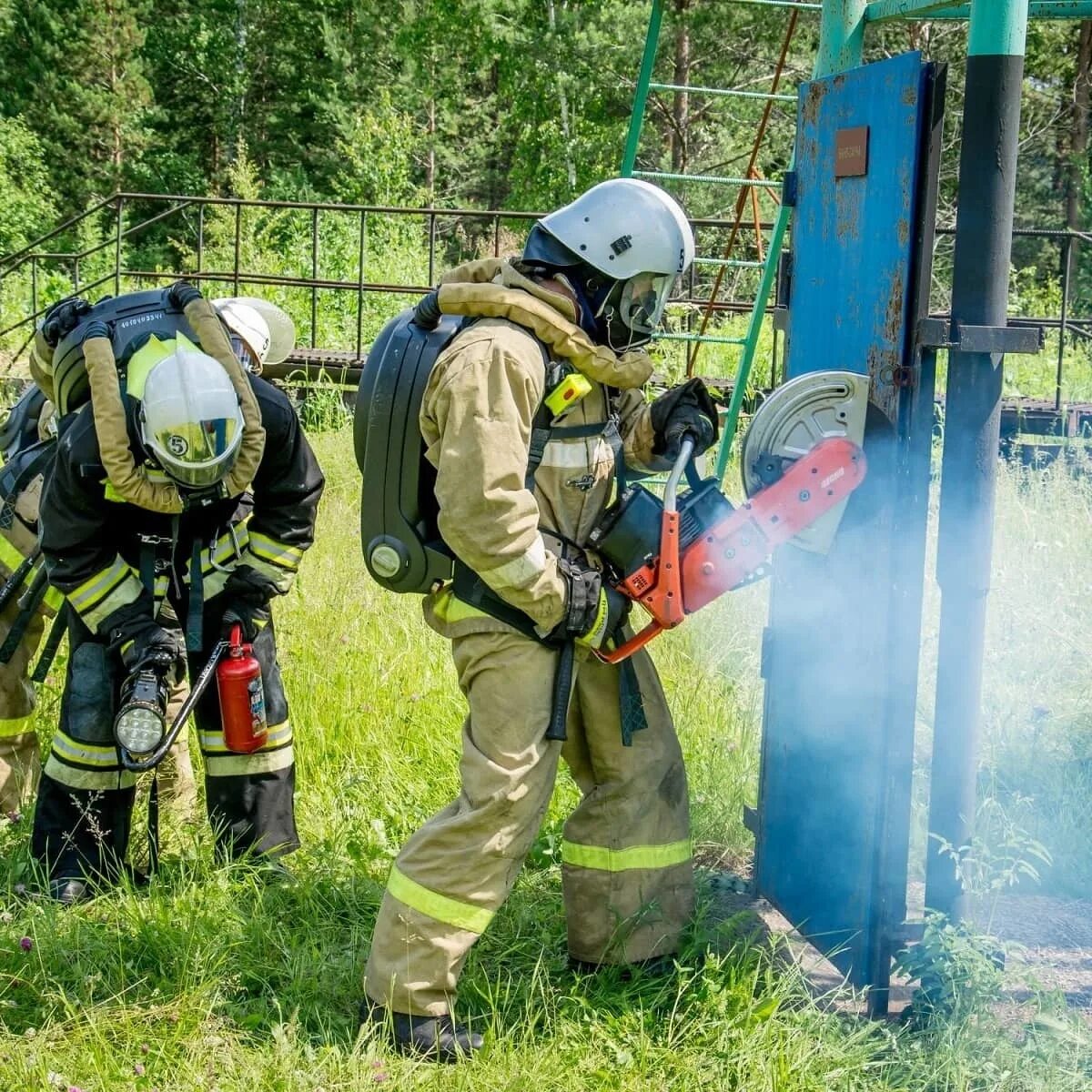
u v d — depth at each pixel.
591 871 3.32
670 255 2.97
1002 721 4.82
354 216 18.44
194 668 3.92
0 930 3.52
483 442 2.76
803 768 3.55
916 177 2.92
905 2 3.34
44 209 28.11
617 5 25.58
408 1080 2.92
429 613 3.17
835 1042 3.07
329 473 8.23
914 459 3.02
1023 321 11.52
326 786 4.49
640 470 3.39
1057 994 3.16
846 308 3.27
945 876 3.15
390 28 33.97
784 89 26.39
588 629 2.95
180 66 35.94
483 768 2.98
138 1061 2.99
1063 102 27.50
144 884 3.95
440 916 3.00
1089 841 4.14
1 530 4.30
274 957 3.48
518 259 3.02
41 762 4.62
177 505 3.44
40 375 3.86
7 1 33.53
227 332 3.66
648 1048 3.05
